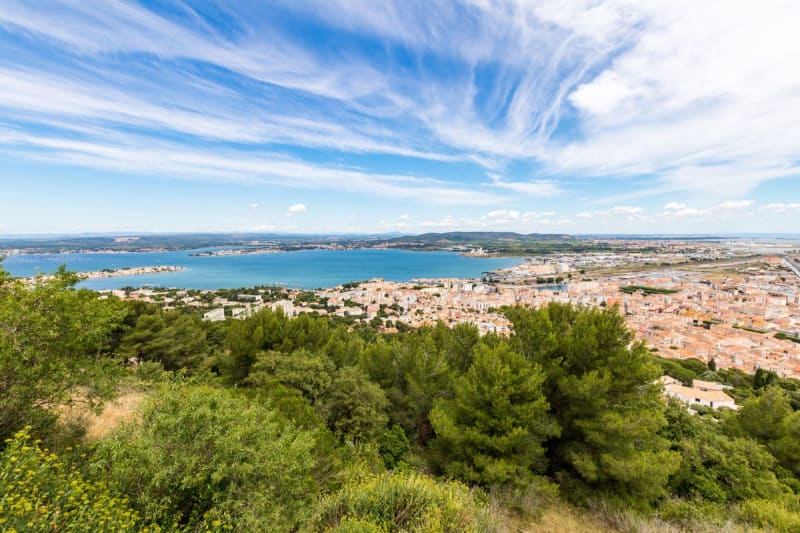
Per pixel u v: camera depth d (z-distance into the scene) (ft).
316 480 23.40
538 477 33.99
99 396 26.81
